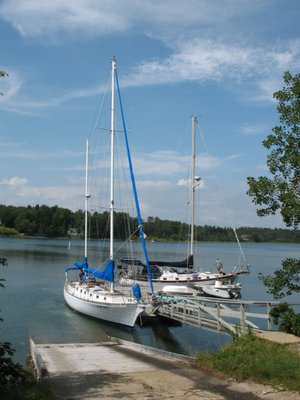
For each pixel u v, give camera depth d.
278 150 13.53
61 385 10.61
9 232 166.50
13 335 23.72
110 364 13.48
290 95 13.37
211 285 38.62
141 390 9.78
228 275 40.72
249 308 32.97
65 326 26.06
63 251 96.94
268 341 12.02
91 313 27.94
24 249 99.88
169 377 10.91
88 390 10.02
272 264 82.94
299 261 13.51
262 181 13.36
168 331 24.86
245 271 43.31
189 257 40.59
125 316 25.42
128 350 16.20
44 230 163.12
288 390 9.02
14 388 9.09
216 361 11.40
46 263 67.62
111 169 30.16
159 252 112.88
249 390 9.22
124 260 40.44
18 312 30.06
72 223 162.88
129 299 26.50
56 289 41.09
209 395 9.07
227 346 12.84
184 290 35.16
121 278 38.81
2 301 34.31
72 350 16.27
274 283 13.48
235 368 10.73
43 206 169.00
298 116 13.23
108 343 18.17
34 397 8.59
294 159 12.69
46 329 25.28
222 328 17.72
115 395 9.46
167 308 24.55
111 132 30.80
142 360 14.05
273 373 9.77
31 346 17.69
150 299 27.47
